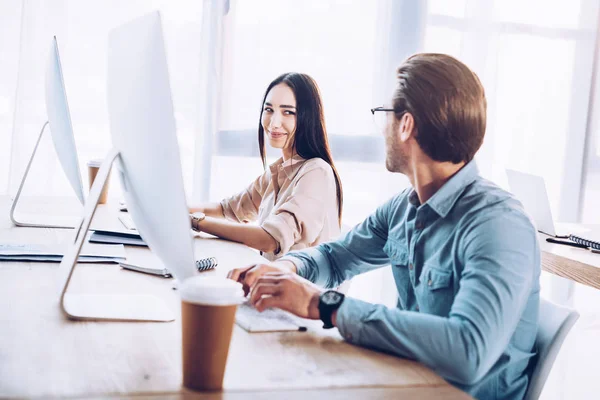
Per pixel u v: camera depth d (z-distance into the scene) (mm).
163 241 1069
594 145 3639
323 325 1093
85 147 3080
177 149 950
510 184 2701
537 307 1206
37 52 2963
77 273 1363
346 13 3271
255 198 2420
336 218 2195
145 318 1068
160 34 941
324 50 3262
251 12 3154
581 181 3629
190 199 3182
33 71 2961
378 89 3332
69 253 1207
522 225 1121
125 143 1107
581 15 3557
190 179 3182
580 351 3246
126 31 1092
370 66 3320
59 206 2385
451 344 978
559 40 3539
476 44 3410
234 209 2438
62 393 759
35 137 2982
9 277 1280
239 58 3154
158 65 947
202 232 2094
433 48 3377
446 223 1216
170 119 945
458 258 1163
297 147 2246
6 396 740
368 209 3359
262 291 1092
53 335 965
